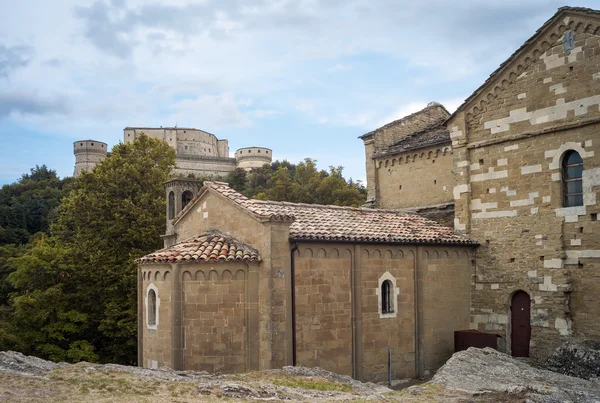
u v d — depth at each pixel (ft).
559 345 78.95
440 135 109.81
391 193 116.06
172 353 70.18
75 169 426.10
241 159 451.12
